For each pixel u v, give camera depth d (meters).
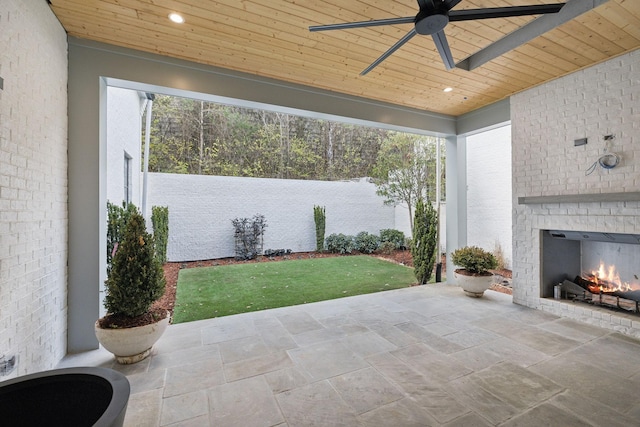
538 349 2.88
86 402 1.16
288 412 2.01
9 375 2.00
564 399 2.11
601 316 3.42
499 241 6.69
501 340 3.09
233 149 12.73
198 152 12.33
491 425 1.86
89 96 3.06
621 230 3.21
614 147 3.28
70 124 2.98
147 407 2.06
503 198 6.60
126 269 2.70
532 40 2.99
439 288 5.18
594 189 3.45
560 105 3.79
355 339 3.14
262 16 2.69
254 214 9.37
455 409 2.02
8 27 2.01
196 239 8.64
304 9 2.60
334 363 2.65
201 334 3.28
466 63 3.70
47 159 2.57
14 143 2.10
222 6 2.55
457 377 2.41
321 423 1.90
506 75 3.80
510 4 2.52
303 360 2.71
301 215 10.05
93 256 3.06
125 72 3.20
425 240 5.62
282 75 3.88
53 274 2.68
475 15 1.94
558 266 4.16
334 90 4.35
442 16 1.91
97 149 3.08
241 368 2.58
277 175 13.32
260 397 2.18
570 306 3.71
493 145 6.81
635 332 3.13
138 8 2.58
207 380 2.40
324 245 10.12
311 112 4.25
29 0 2.27
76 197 3.00
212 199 8.84
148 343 2.66
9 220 2.04
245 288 5.49
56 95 2.74
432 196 9.27
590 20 2.65
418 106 5.00
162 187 8.32
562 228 3.76
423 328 3.43
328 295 5.04
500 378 2.39
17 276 2.12
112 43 3.13
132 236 2.76
